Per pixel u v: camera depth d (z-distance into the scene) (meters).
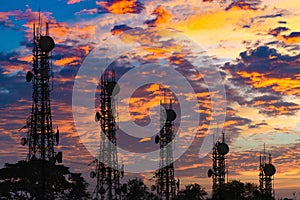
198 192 126.25
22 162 87.38
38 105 66.69
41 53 66.50
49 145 67.12
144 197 115.75
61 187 92.19
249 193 128.62
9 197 88.75
